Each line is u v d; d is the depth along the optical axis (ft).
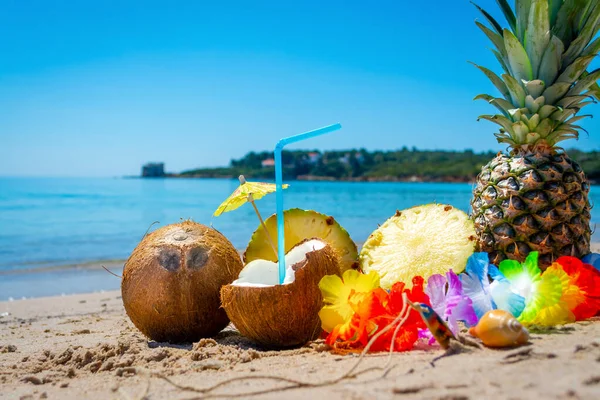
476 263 1.37
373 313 1.26
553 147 1.75
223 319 1.61
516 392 0.81
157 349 1.43
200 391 1.02
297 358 1.26
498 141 1.83
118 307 2.84
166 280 1.52
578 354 0.99
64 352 1.47
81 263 5.04
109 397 1.06
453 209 1.76
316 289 1.41
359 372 1.03
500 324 1.12
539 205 1.67
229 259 1.61
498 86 1.87
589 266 1.52
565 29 1.74
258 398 0.93
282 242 1.44
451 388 0.86
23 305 2.98
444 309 1.29
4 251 5.89
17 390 1.17
